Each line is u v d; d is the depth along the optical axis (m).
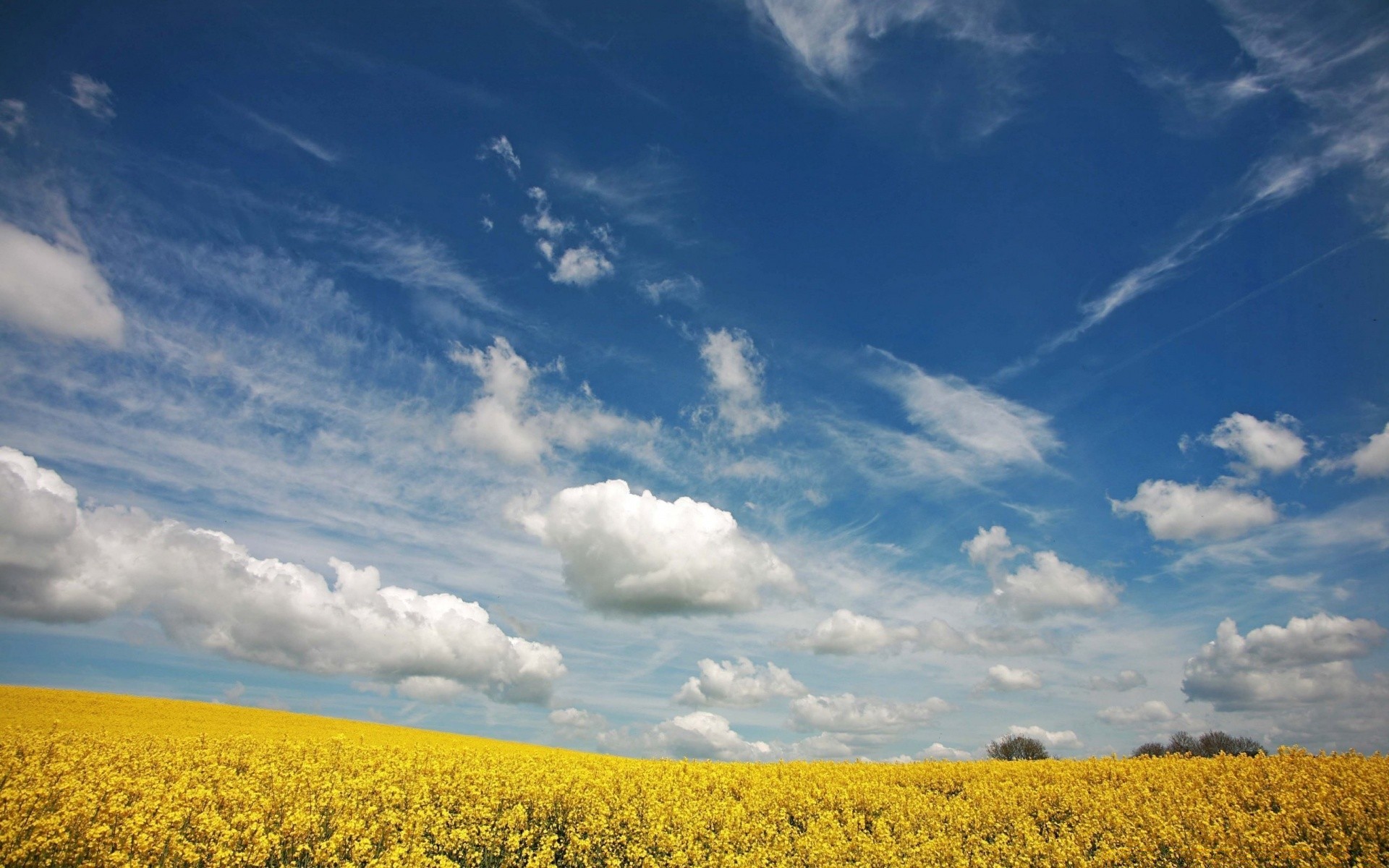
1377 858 12.70
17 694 33.03
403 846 11.84
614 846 14.55
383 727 41.06
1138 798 17.42
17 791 11.59
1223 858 13.09
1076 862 13.66
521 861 13.40
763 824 15.38
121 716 29.92
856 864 13.12
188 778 14.34
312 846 12.11
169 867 10.36
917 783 22.41
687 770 21.28
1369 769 18.31
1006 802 18.17
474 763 18.75
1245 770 19.47
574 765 20.09
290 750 19.00
